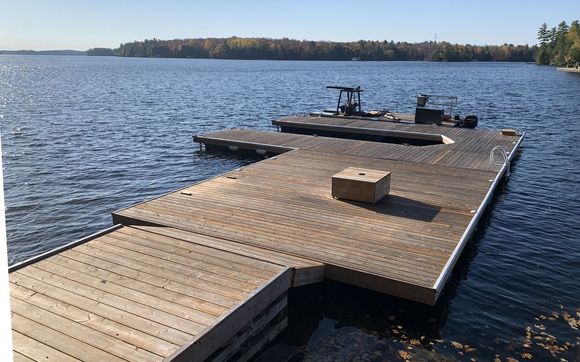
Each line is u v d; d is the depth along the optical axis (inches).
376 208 378.9
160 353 183.0
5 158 684.1
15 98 1594.5
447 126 817.5
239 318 213.3
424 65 5428.2
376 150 615.2
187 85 2261.3
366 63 6314.0
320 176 479.5
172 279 242.5
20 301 218.4
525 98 1577.3
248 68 4429.1
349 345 249.9
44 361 177.6
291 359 236.8
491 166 528.4
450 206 385.4
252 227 337.4
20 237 411.5
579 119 1090.7
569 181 579.5
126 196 526.6
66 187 554.9
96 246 280.8
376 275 267.9
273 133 759.1
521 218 451.5
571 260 360.2
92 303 218.1
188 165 658.2
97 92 1857.8
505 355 243.4
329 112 961.5
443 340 255.6
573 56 3688.5
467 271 340.5
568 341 255.6
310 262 281.4
